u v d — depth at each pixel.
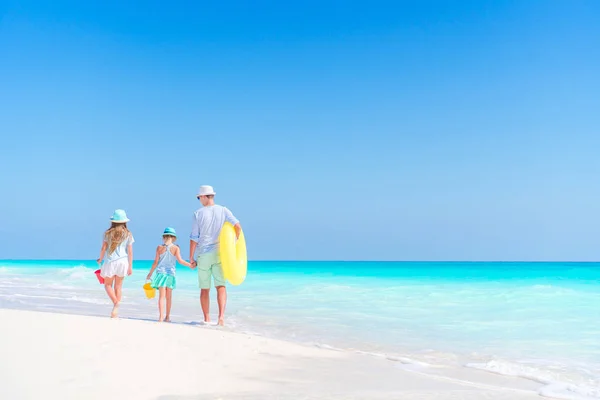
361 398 4.04
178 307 10.58
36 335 4.84
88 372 4.08
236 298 13.10
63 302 10.91
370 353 6.09
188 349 5.16
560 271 30.62
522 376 5.00
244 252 8.12
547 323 8.66
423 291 14.94
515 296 13.20
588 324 8.50
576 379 4.92
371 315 9.73
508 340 7.10
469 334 7.58
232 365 4.85
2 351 4.33
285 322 8.70
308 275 26.20
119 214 7.45
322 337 7.29
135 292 14.23
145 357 4.66
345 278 22.98
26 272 27.38
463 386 4.55
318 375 4.77
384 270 35.97
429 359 5.84
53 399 3.50
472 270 34.91
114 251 7.30
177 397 3.82
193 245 7.93
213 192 7.98
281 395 4.04
